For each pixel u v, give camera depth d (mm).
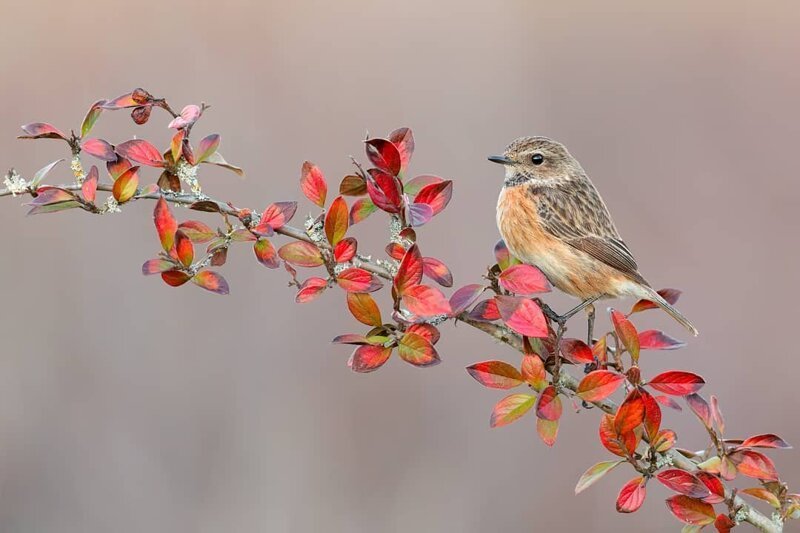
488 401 13430
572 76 16469
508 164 10695
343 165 14742
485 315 6648
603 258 10203
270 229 6723
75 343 13289
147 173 13750
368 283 6453
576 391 6398
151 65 15344
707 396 13469
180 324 13469
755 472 6676
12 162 14156
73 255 13578
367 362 6359
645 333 7168
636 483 6441
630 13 17312
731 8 17625
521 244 10500
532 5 17203
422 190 6801
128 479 12844
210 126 14781
